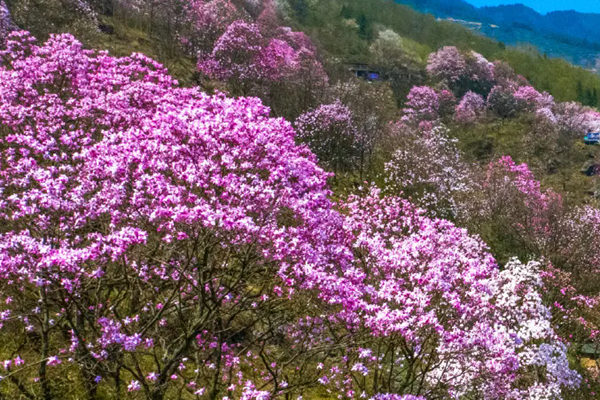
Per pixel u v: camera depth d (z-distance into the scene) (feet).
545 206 89.56
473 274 33.78
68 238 26.11
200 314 27.55
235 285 25.50
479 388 37.19
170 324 31.91
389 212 49.03
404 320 26.99
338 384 34.40
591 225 85.15
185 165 27.20
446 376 35.29
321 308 28.37
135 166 27.22
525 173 103.30
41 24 95.81
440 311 32.71
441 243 37.73
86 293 26.68
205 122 28.81
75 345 23.84
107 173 26.50
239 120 29.50
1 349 27.99
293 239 25.55
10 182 29.09
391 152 98.84
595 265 80.43
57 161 30.76
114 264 28.02
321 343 31.99
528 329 40.40
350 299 25.18
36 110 40.55
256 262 26.37
